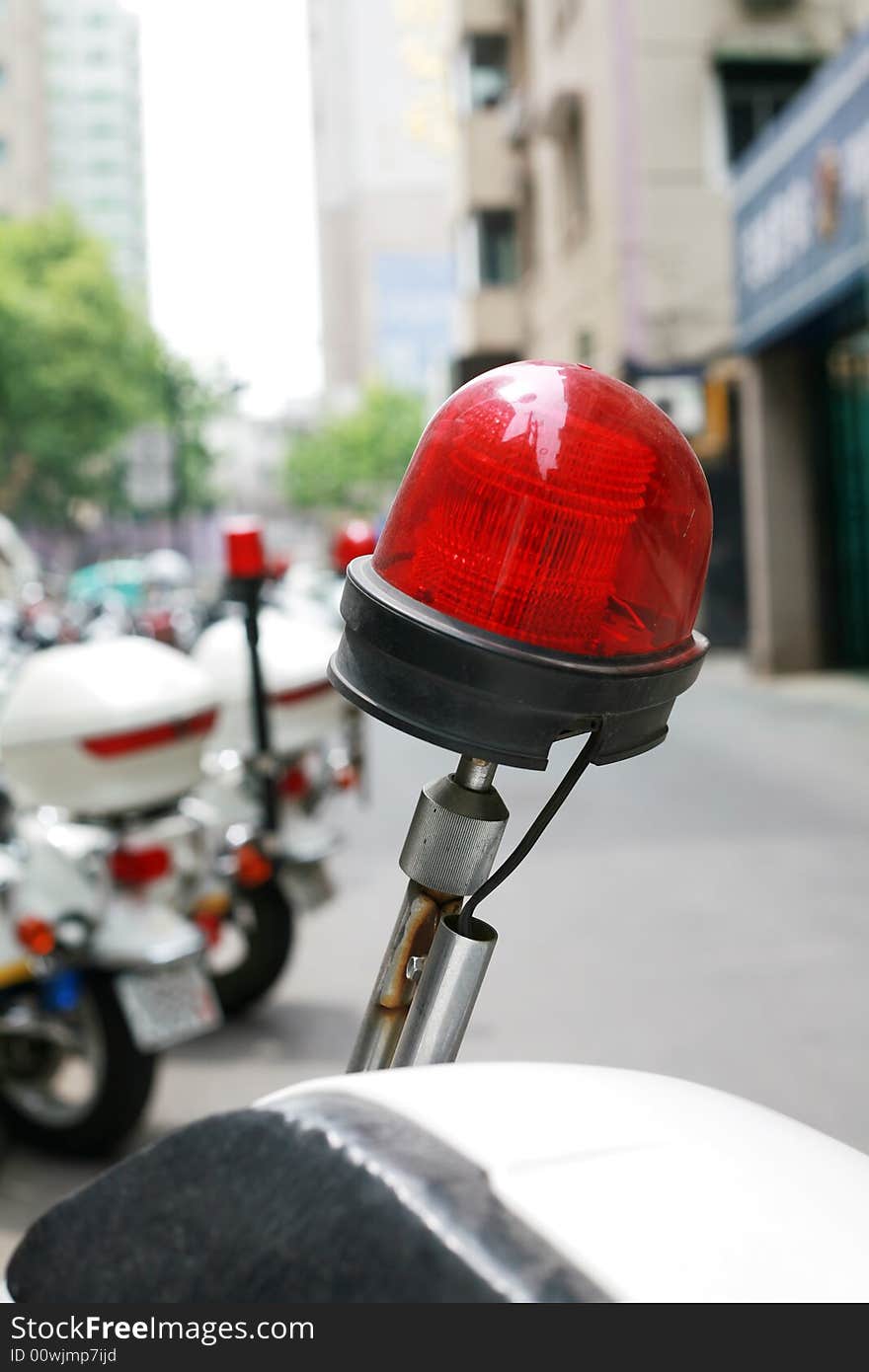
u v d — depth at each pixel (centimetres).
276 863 427
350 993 479
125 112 10275
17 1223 309
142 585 2094
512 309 3067
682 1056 395
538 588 73
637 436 74
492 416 74
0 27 8512
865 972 471
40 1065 351
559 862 665
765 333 1703
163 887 343
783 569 1794
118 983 336
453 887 85
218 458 6353
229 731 449
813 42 2170
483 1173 67
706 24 2170
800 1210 69
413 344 11912
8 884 334
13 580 331
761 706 1429
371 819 829
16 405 4519
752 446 1812
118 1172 78
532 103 2709
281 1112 73
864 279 1370
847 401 1800
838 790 869
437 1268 62
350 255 12156
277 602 710
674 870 643
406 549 76
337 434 8519
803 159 1514
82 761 336
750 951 503
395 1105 73
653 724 77
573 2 2444
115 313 4678
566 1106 75
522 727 73
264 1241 69
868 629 1811
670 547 75
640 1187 68
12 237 4641
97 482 4912
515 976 480
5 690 406
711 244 2184
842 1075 376
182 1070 409
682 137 2175
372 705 75
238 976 452
